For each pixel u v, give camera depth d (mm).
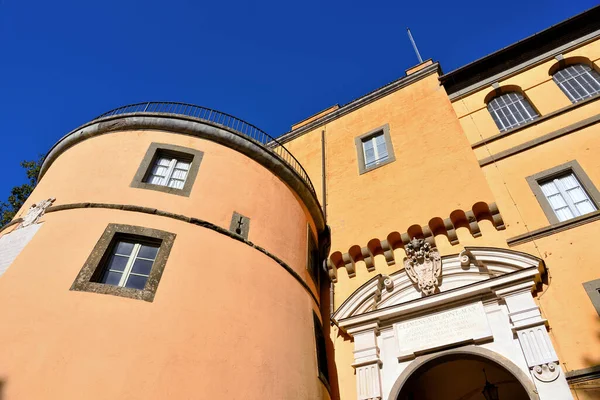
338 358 10328
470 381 12203
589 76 12008
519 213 9906
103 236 8289
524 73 13188
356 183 13789
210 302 8102
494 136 11789
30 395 5941
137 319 7191
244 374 7617
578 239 8750
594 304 7855
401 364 9297
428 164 12500
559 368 7434
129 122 10867
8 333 6594
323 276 12328
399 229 11375
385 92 16297
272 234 10562
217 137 11109
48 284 7344
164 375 6746
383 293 10578
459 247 10312
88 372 6320
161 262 8164
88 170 9859
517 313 8375
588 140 10188
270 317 8898
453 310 9367
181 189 9719
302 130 17688
